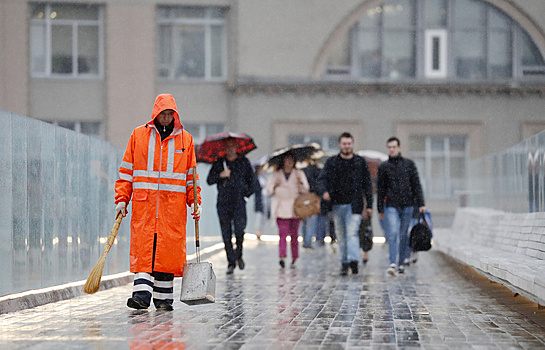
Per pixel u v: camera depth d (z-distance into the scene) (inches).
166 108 569.3
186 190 589.6
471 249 834.8
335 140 2097.7
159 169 572.7
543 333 474.3
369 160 1391.5
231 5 2095.2
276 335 462.0
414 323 514.9
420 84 2065.7
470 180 1409.9
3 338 443.8
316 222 1432.1
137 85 2073.1
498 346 428.1
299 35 2092.8
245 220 918.4
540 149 764.0
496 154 1080.2
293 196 1000.9
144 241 567.2
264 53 2084.2
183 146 581.3
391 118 2082.9
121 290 717.3
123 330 475.8
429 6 2118.6
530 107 2086.6
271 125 2068.2
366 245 1039.6
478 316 550.3
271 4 2087.8
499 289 735.7
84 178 697.6
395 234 874.1
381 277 872.9
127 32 2070.6
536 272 501.7
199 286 547.5
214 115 2097.7
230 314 556.1
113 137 2070.6
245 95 2068.2
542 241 662.5
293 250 1020.5
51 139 619.2
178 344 428.1
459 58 2121.1
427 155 2100.1
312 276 887.1
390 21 2113.7
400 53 2114.9
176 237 574.2
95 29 2073.1
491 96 2087.8
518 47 2117.4
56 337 447.8
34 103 2052.2
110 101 2069.4
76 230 674.2
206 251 1203.2
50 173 618.5
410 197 876.0
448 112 2085.4
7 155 541.6
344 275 894.4
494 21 2119.8
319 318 537.3
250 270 973.8
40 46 2062.0
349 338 452.1
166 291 577.0
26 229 575.5
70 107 2063.2
